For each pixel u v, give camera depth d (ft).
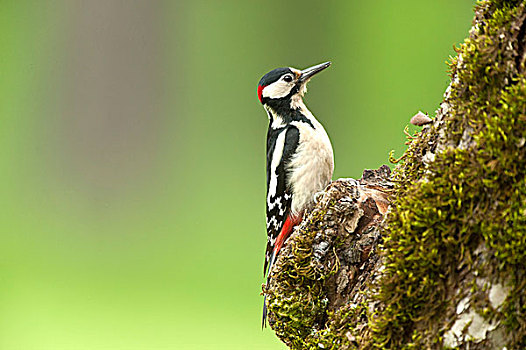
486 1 24.09
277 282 24.36
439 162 24.09
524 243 21.89
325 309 24.32
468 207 23.17
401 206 24.13
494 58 23.26
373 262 24.29
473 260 23.03
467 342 23.00
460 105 24.11
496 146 22.47
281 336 24.38
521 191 21.98
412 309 24.11
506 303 22.27
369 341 24.16
